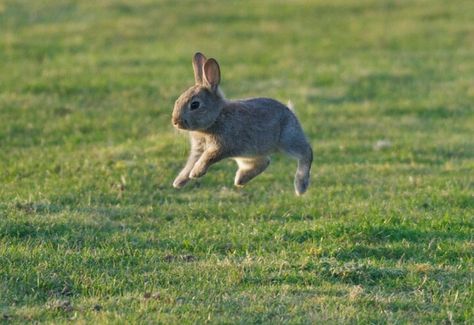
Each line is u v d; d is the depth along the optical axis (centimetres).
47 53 6016
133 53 6072
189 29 6894
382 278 2439
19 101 4631
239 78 5419
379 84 5306
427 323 2164
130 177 3431
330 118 4550
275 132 2564
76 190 3231
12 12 7312
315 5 7750
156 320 2097
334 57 6100
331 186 3412
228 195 3266
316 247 2634
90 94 4878
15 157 3731
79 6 7556
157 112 4559
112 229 2800
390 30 6919
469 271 2511
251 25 7100
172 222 2923
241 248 2648
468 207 3117
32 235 2689
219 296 2264
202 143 2542
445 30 6906
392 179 3516
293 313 2169
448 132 4350
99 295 2277
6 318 2109
